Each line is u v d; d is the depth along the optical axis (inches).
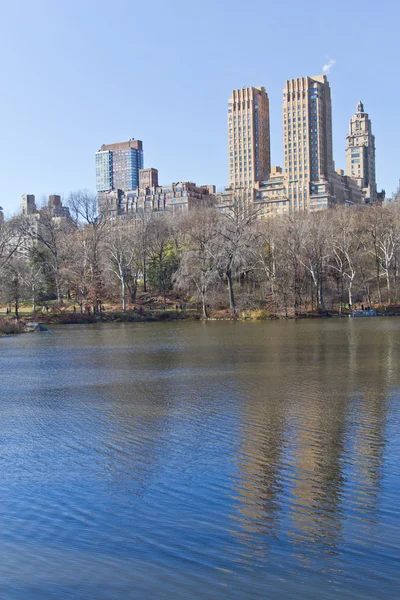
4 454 743.7
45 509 571.5
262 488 612.1
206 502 579.8
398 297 4183.1
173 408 982.4
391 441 767.1
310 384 1179.9
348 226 4153.5
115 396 1099.9
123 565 464.1
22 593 428.1
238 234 3676.2
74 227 4323.3
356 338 2159.2
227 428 844.0
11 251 3651.6
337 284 4274.1
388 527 519.5
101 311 3828.7
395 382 1184.2
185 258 3695.9
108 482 638.5
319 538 502.9
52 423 897.5
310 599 416.8
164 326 3164.4
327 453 721.6
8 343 2293.3
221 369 1418.6
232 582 438.9
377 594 421.4
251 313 3673.7
